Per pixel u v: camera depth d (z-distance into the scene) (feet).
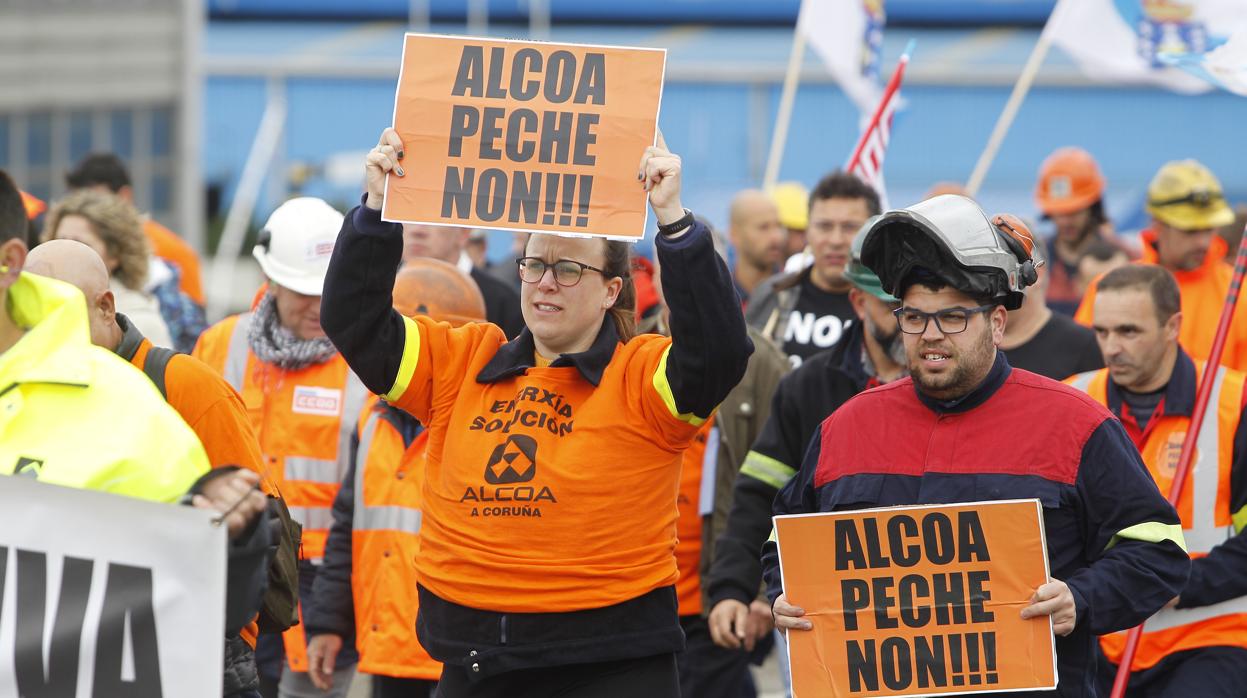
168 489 25.43
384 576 43.70
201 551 24.98
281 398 46.91
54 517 24.81
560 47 32.48
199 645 24.95
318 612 45.11
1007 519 30.89
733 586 43.34
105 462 25.12
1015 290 31.30
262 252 47.19
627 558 31.89
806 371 43.98
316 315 46.70
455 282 45.03
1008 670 30.76
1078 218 86.02
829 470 32.68
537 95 32.30
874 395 32.83
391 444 44.27
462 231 57.93
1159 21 68.23
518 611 31.65
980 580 31.01
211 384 31.32
